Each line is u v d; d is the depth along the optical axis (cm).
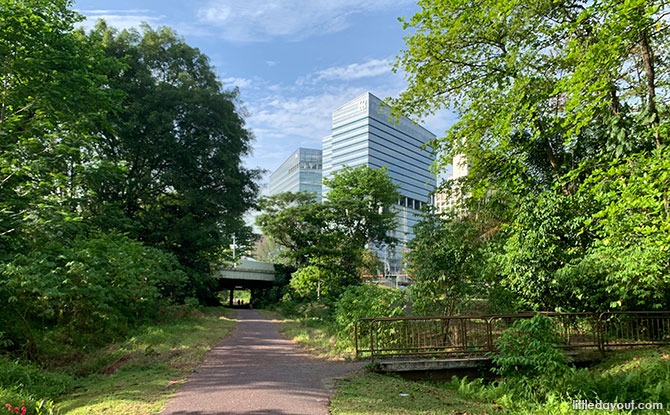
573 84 1003
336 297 2812
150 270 1836
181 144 2948
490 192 1798
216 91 3250
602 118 1314
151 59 3031
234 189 3356
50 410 593
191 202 2980
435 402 695
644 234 933
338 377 861
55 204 1279
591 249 1169
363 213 3575
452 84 1681
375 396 710
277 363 1019
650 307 1251
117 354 1111
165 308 2072
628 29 946
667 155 879
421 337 1104
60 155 1242
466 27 1484
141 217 2931
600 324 1097
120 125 2577
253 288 5572
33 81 1284
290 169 11300
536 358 817
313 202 3841
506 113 1420
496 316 1048
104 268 1358
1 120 1312
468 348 1042
